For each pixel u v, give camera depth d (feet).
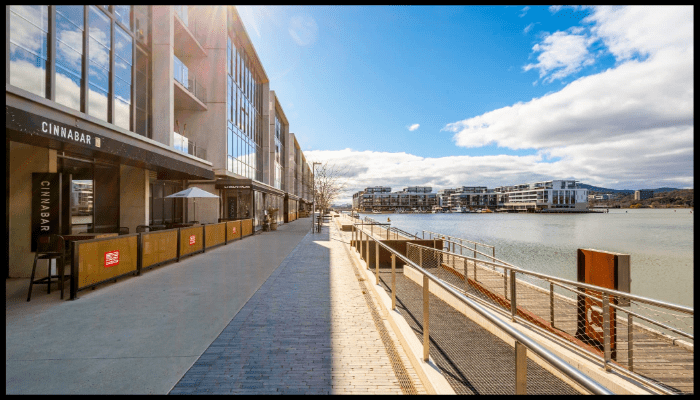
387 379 10.38
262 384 9.95
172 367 10.91
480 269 32.65
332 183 184.44
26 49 24.47
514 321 17.07
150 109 42.83
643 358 12.84
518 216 506.89
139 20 40.60
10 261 24.52
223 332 14.01
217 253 38.11
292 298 19.31
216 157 59.31
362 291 21.04
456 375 11.18
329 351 12.28
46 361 11.27
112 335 13.60
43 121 19.65
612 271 13.52
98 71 32.83
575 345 13.53
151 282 23.24
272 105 105.29
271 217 77.71
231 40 64.90
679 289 57.98
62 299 18.85
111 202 36.83
